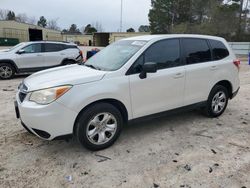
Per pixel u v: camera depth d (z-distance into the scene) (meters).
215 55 5.41
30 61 11.19
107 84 3.92
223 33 40.47
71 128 3.72
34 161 3.74
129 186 3.19
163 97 4.57
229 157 3.90
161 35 4.73
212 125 5.18
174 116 5.67
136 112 4.30
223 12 40.56
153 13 56.59
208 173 3.47
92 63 4.79
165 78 4.51
